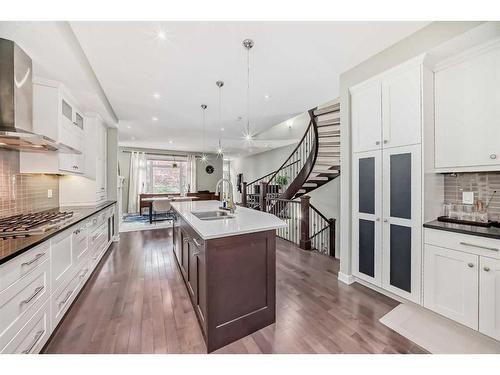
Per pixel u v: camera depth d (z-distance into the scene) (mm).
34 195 2633
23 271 1335
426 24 1917
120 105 3877
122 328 1833
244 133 6219
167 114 4441
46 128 2393
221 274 1638
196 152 10070
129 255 3738
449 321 1874
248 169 11109
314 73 2758
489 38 1756
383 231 2303
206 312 1586
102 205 3633
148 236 5059
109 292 2463
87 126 3514
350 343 1659
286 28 1952
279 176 7629
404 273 2133
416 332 1772
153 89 3215
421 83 1996
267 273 1865
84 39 2053
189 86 3127
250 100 3695
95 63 2484
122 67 2580
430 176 2055
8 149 2180
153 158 9297
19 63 1772
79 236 2346
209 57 2395
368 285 2545
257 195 7707
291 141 7512
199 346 1632
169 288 2559
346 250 2691
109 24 1854
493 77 1758
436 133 2088
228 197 2750
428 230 1956
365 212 2477
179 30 1951
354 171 2602
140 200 8125
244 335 1740
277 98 3613
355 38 2104
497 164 1745
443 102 2039
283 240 4723
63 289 1919
